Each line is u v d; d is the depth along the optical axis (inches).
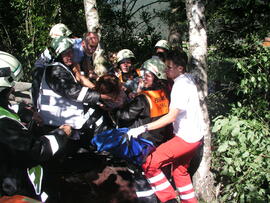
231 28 345.1
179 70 142.5
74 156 174.2
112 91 152.1
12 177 98.0
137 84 191.9
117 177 168.9
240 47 312.5
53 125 154.6
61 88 148.6
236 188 152.9
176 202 147.8
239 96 199.5
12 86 105.2
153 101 144.8
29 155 97.6
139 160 140.0
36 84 158.7
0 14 388.8
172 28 377.4
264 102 164.7
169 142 141.9
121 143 140.2
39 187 106.8
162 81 152.4
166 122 136.3
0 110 97.6
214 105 206.4
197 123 141.3
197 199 161.8
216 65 278.5
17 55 390.9
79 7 390.6
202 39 158.4
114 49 414.0
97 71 262.7
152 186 144.5
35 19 354.3
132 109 143.6
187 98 136.2
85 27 400.2
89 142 177.6
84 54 189.9
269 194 152.6
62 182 158.6
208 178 160.2
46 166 159.2
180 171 147.6
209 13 358.9
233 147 155.3
